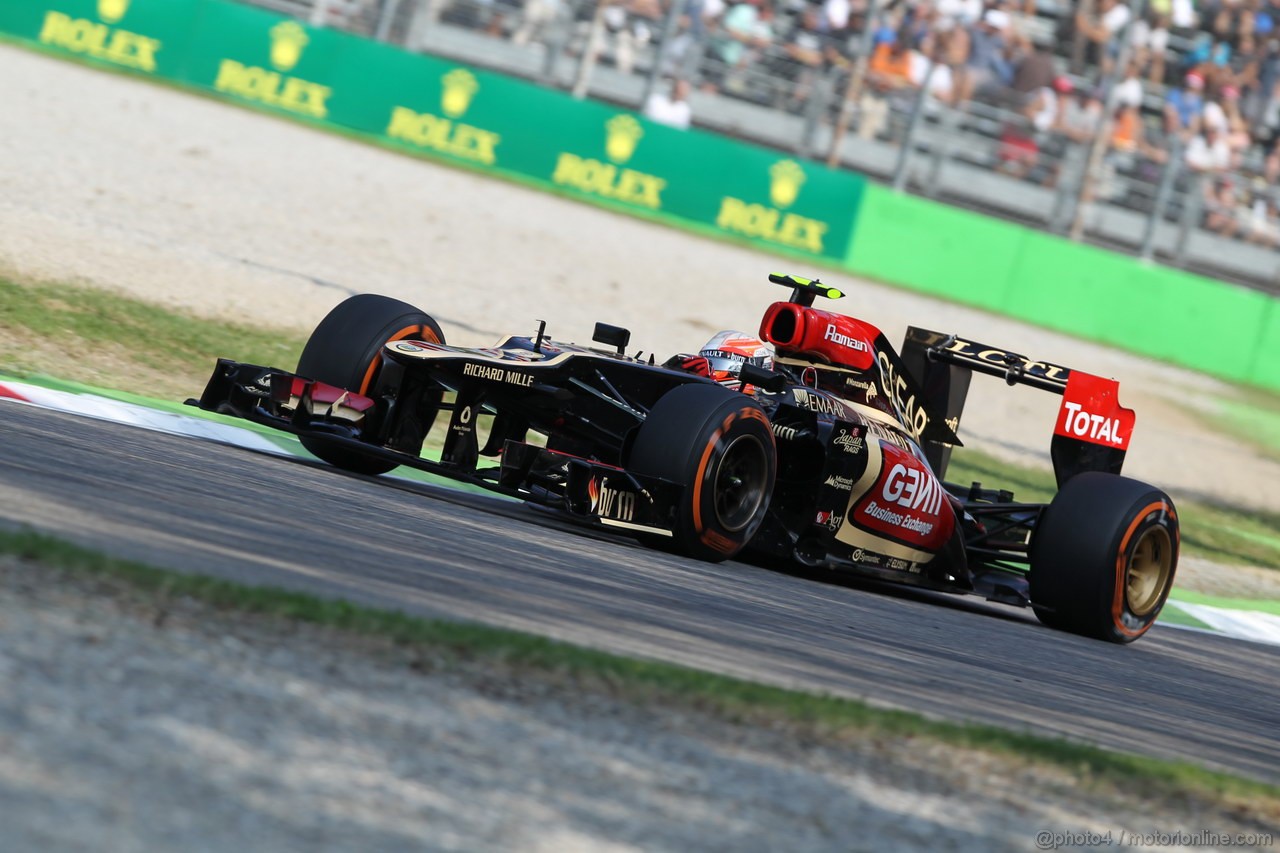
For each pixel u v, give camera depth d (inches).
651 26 3075.8
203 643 358.0
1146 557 1025.5
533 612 523.8
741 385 968.9
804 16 3171.8
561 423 935.7
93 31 2615.7
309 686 348.2
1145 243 3255.4
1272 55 3511.3
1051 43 3324.3
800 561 912.3
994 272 2960.1
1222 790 454.6
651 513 814.5
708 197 2812.5
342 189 2255.2
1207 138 3408.0
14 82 2284.7
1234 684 898.7
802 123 3117.6
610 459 934.4
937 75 3203.7
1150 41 3388.3
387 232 2112.5
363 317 912.9
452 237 2194.9
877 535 963.3
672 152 2795.3
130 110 2321.6
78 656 324.8
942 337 1097.4
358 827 273.9
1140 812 413.1
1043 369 1082.1
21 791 252.4
